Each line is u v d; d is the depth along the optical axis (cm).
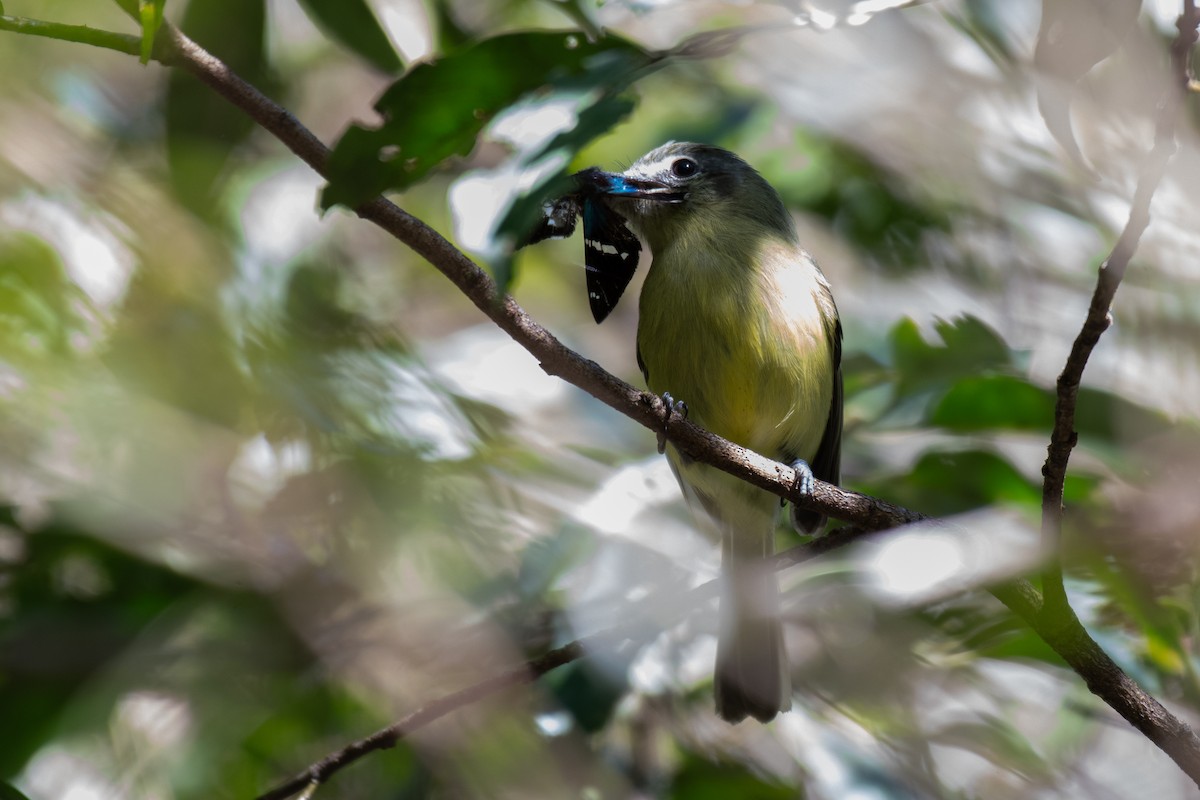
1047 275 1159
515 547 837
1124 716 546
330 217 1033
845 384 972
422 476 801
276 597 810
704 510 936
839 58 1112
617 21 1066
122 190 787
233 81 554
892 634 847
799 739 838
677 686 848
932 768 823
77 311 686
